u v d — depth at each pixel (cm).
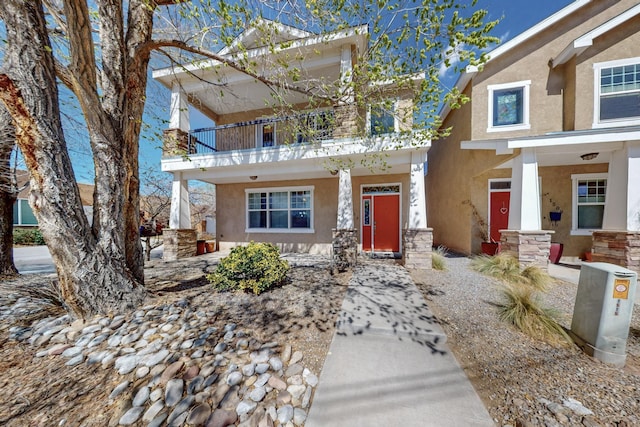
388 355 244
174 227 777
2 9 258
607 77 605
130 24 353
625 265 489
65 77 315
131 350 251
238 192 960
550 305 354
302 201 908
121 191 338
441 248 798
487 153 681
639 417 164
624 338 222
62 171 290
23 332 284
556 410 172
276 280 420
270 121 675
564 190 718
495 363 229
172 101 744
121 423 172
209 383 205
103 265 318
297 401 189
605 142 509
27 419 176
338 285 451
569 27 664
